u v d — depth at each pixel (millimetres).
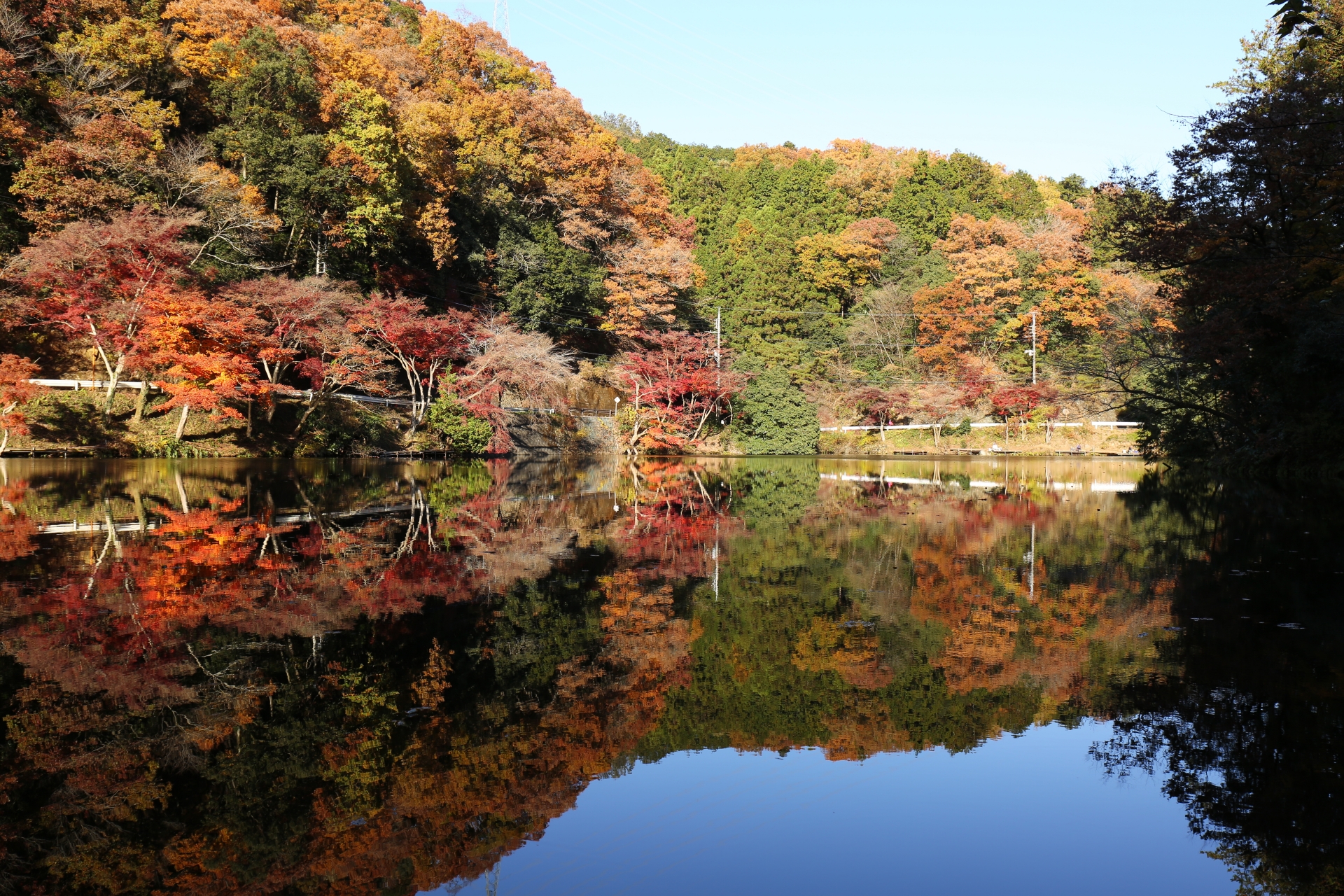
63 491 17359
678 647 6945
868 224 69062
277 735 4957
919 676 6172
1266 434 20984
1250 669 6094
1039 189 87250
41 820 3932
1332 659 6297
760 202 77938
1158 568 10047
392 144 34688
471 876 3518
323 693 5660
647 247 51500
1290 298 19453
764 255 63312
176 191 30391
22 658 6242
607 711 5512
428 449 35438
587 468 32406
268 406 29859
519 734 5098
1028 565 10539
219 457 27984
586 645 6965
